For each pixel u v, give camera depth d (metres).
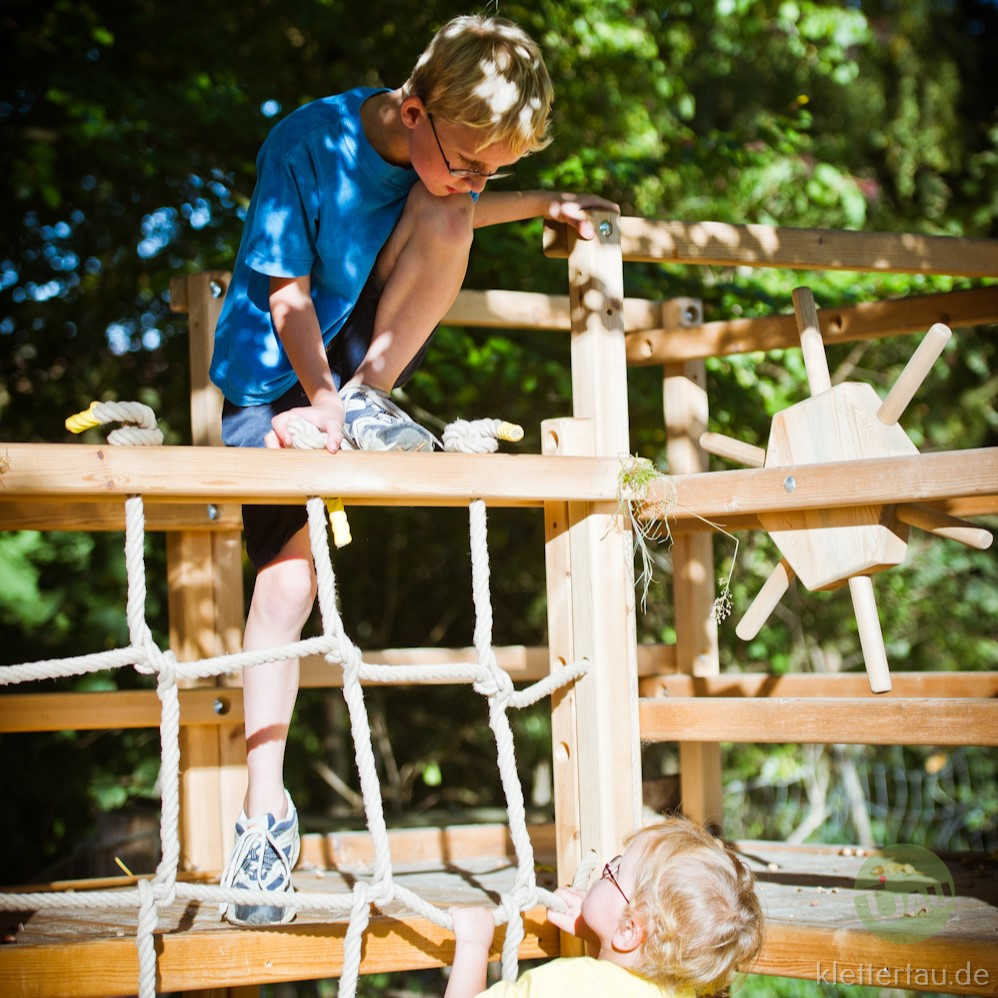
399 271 2.55
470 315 3.72
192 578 3.46
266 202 2.42
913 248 3.13
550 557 2.50
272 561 2.39
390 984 7.53
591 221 2.56
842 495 2.27
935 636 9.57
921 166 10.31
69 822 7.16
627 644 2.44
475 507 2.23
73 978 1.99
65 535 7.11
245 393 2.48
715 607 2.76
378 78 6.77
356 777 8.09
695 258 2.82
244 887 2.23
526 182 6.05
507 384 6.30
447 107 2.31
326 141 2.47
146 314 6.99
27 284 6.82
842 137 9.81
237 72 6.64
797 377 6.80
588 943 2.31
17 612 7.04
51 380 7.08
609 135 7.14
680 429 3.81
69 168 6.47
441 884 2.91
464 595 7.82
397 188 2.54
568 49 6.92
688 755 3.63
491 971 6.84
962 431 9.53
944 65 10.14
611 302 2.54
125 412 1.92
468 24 2.37
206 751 3.34
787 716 2.46
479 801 8.20
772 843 3.73
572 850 2.44
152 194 6.56
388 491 2.11
